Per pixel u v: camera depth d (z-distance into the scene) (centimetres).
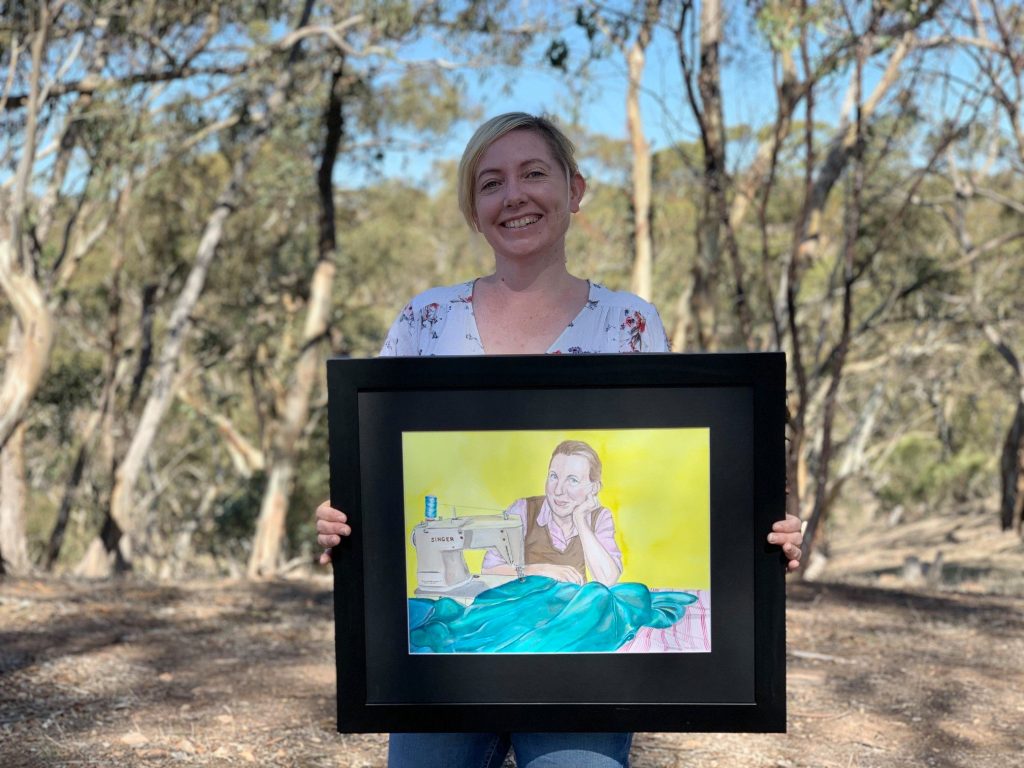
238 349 2269
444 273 2508
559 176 202
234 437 2252
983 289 1961
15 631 551
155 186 1878
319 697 445
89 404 1989
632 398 191
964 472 2948
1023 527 1461
